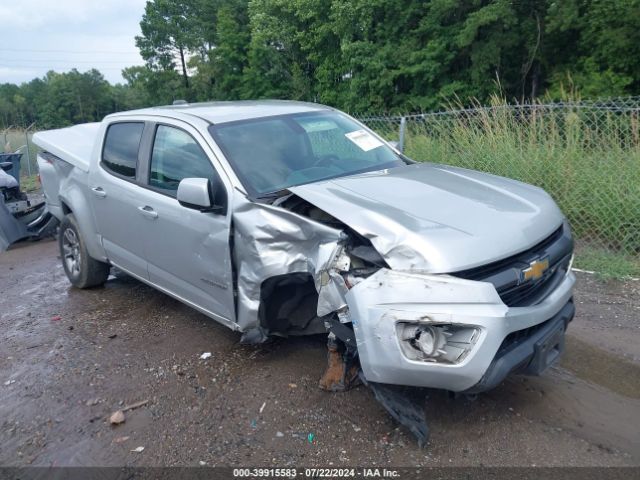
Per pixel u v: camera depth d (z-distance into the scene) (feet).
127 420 11.56
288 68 105.09
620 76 65.21
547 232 10.71
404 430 10.45
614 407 11.01
